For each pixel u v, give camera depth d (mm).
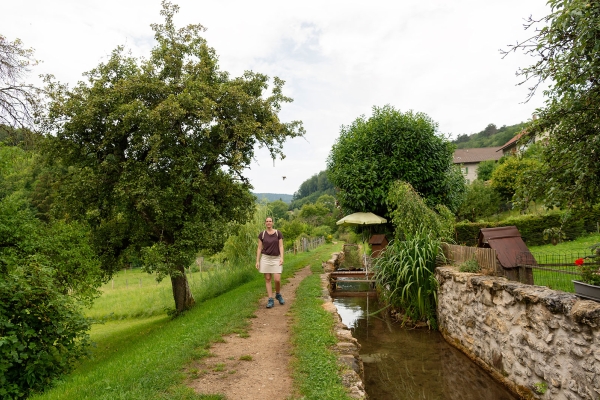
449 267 8344
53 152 10031
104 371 5137
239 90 10469
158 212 9203
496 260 6559
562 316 4262
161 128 9305
